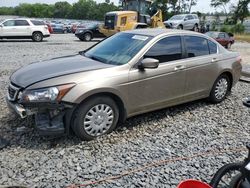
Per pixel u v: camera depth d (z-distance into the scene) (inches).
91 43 875.4
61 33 1498.5
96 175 153.8
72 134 193.2
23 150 174.4
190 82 238.2
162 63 218.4
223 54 267.3
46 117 177.5
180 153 180.1
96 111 187.3
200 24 1364.4
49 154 170.9
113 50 220.7
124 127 211.0
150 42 214.7
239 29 2011.6
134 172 157.9
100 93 186.4
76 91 176.2
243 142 199.3
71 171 156.0
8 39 930.7
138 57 205.2
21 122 210.1
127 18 911.7
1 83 319.3
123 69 197.3
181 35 237.3
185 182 118.0
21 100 175.9
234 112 254.8
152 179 153.3
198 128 217.8
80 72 185.6
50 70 191.8
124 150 179.5
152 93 213.3
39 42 885.8
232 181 122.0
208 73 251.3
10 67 421.4
